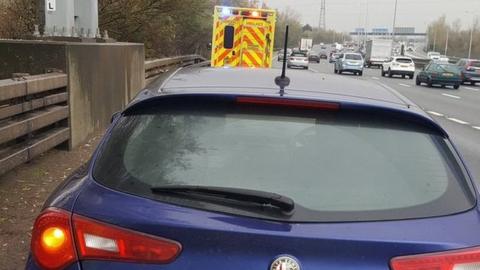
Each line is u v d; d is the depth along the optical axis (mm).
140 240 2201
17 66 8164
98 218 2279
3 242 4926
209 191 2348
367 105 2689
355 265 2152
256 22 16406
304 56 51094
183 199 2334
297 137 2627
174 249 2178
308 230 2201
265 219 2240
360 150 2598
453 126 14617
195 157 2545
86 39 11422
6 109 6188
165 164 2529
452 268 2201
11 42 8148
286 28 3242
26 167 7219
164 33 22469
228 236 2168
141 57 14523
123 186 2434
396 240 2184
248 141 2600
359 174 2498
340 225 2244
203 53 42312
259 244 2158
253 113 2695
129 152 2600
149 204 2312
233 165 2510
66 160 7773
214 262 2156
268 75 3398
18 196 6082
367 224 2264
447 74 30891
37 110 7426
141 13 20484
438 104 20719
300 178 2465
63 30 11531
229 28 16281
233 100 2693
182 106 2734
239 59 16531
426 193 2455
